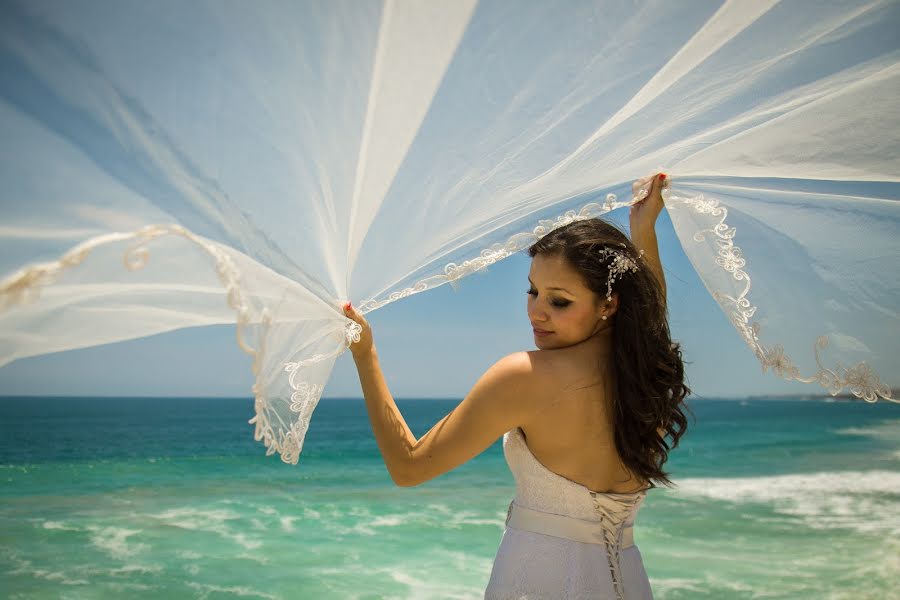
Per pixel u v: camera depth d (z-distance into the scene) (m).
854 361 2.30
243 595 6.24
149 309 1.34
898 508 10.16
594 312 1.87
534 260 1.88
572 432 1.79
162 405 83.56
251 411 61.19
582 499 1.80
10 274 1.18
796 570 6.66
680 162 2.01
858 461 17.64
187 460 20.03
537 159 1.70
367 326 1.76
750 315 2.35
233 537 8.70
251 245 1.39
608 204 2.05
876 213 2.25
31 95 1.16
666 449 1.95
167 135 1.26
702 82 1.76
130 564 7.29
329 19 1.35
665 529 8.73
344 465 18.72
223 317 1.41
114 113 1.22
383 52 1.41
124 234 1.22
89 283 1.26
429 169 1.63
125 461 19.83
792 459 18.55
